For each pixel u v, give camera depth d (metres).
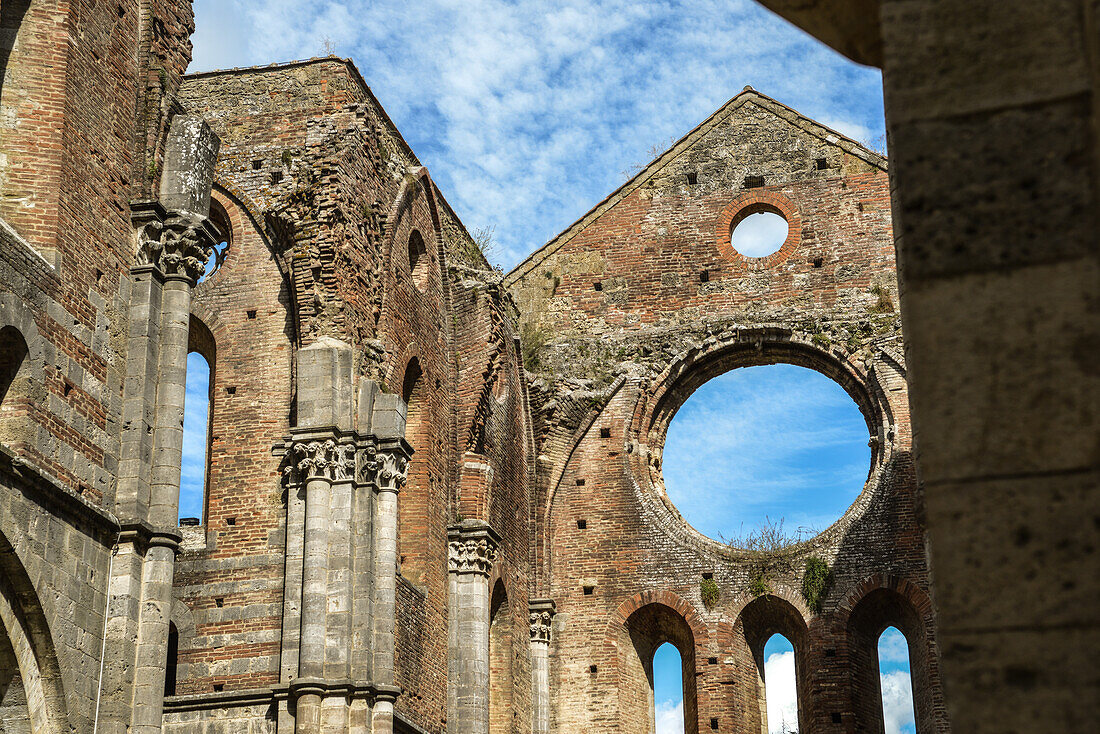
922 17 5.50
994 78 5.34
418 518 29.44
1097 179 5.09
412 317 30.23
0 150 18.39
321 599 24.36
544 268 39.31
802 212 38.38
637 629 36.38
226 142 28.73
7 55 18.83
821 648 34.12
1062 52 5.27
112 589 18.16
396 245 29.70
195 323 28.11
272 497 26.22
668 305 38.28
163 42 21.70
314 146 28.11
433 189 32.53
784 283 37.78
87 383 18.41
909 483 34.97
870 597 34.53
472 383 32.84
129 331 19.67
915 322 5.23
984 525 4.94
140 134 20.88
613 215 39.50
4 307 16.77
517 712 33.25
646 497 36.75
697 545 36.06
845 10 7.39
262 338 27.53
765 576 35.25
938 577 4.95
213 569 25.81
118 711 17.50
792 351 37.38
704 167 39.50
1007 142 5.27
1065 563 4.81
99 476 18.33
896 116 5.44
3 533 15.91
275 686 23.94
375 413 26.25
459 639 30.20
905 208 5.36
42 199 18.27
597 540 36.59
